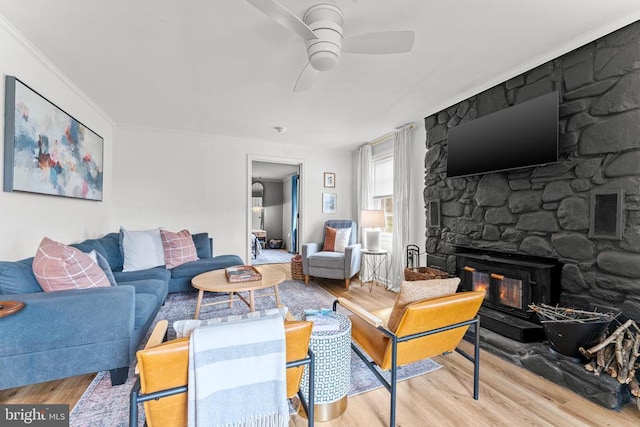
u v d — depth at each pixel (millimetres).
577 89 2006
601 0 1590
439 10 1674
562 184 2086
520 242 2369
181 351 880
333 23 1641
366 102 3084
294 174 7965
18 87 1927
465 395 1693
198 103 3160
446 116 3152
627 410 1559
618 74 1795
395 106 3191
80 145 2834
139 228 4035
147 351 838
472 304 1537
